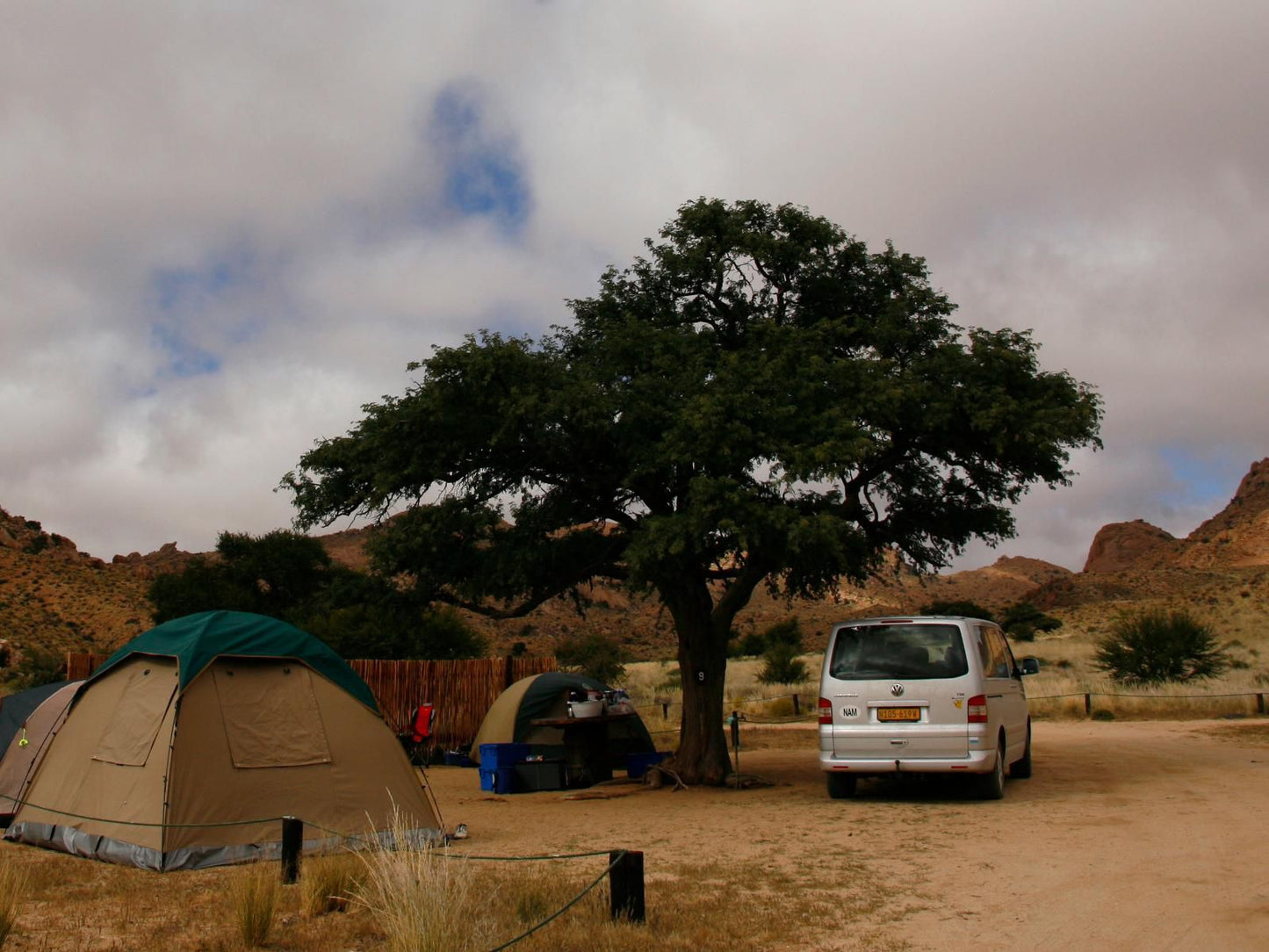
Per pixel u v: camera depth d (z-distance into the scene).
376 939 6.81
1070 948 6.27
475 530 14.71
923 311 16.27
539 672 23.19
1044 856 9.05
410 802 11.06
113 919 7.44
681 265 16.22
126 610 76.69
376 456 14.38
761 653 69.25
